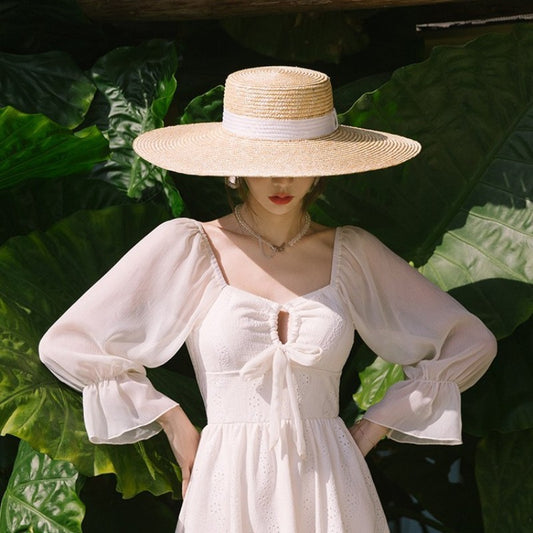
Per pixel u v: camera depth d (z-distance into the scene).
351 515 2.28
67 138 2.82
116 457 2.49
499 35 2.99
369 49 3.67
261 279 2.32
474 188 3.00
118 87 3.46
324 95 2.25
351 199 3.02
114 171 3.37
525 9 3.51
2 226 3.20
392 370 2.89
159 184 3.31
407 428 2.41
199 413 2.88
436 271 2.95
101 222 3.04
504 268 2.88
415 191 3.02
